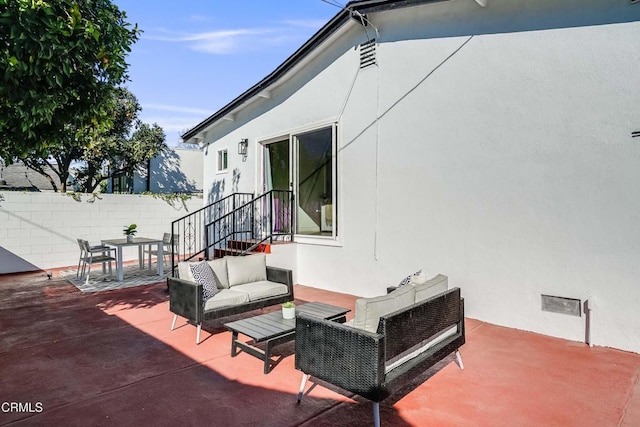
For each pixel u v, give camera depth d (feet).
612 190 12.36
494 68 14.87
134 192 49.47
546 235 13.67
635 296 12.00
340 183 20.63
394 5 16.34
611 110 12.35
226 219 30.22
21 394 9.82
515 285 14.40
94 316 17.08
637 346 12.00
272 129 25.46
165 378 10.71
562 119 13.29
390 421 8.45
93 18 12.67
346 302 18.72
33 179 59.67
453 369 11.08
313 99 22.29
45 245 30.66
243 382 10.44
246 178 28.12
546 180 13.64
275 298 16.06
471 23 15.49
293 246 22.98
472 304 15.56
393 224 18.20
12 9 9.98
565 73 13.21
